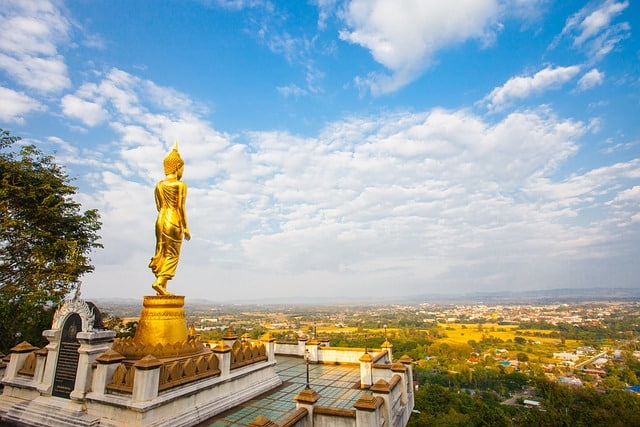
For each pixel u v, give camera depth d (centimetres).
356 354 2420
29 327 2406
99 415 1207
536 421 4797
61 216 2431
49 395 1358
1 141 2336
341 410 1094
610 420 4544
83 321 1365
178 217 1686
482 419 5009
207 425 1285
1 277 2236
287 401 1576
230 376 1531
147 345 1438
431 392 6084
